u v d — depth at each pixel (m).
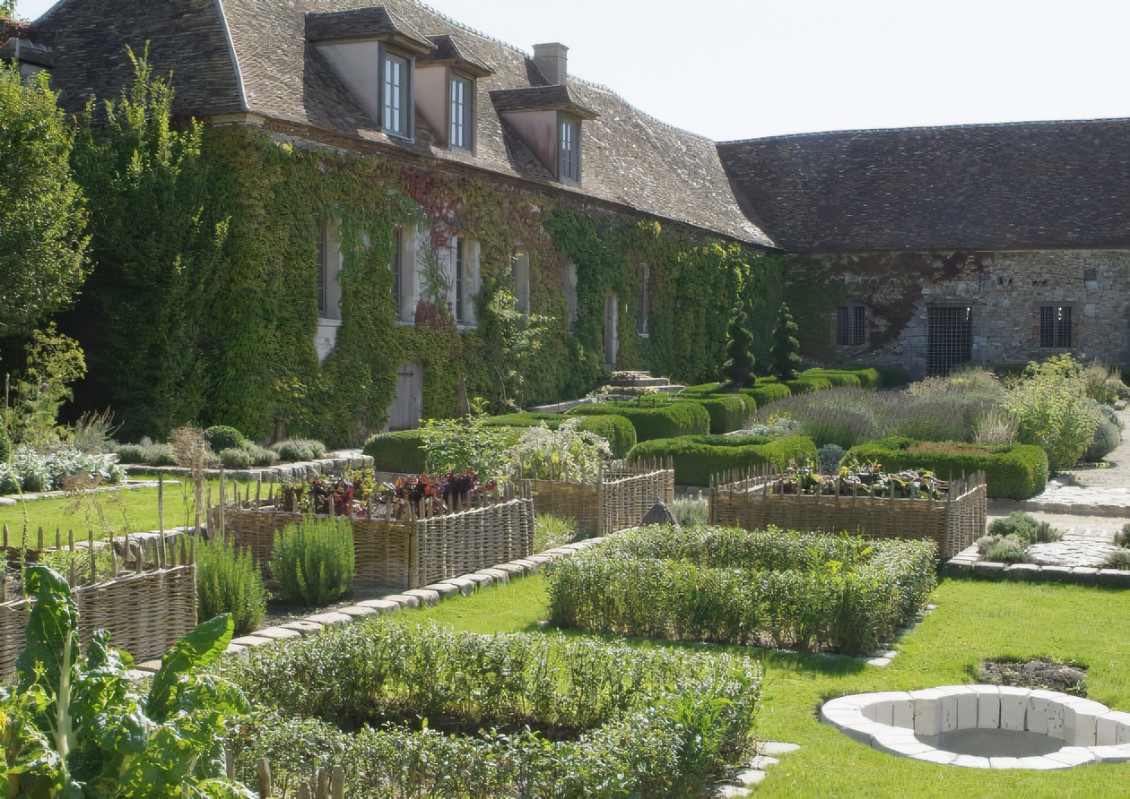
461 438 12.73
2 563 7.25
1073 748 6.25
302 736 5.21
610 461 15.57
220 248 17.84
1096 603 9.84
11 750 3.41
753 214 42.00
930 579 10.02
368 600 9.23
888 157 42.94
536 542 11.57
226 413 18.28
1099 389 31.27
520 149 26.84
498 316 24.64
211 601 8.16
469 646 6.54
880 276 40.53
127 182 17.31
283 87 19.42
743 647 8.40
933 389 25.16
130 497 13.55
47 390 16.34
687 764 5.33
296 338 19.22
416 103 23.14
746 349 29.84
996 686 7.25
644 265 31.95
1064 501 15.94
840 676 7.69
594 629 8.80
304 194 19.28
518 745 5.25
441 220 22.95
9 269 15.58
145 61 18.34
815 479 12.65
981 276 39.34
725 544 10.25
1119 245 37.25
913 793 5.50
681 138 41.88
